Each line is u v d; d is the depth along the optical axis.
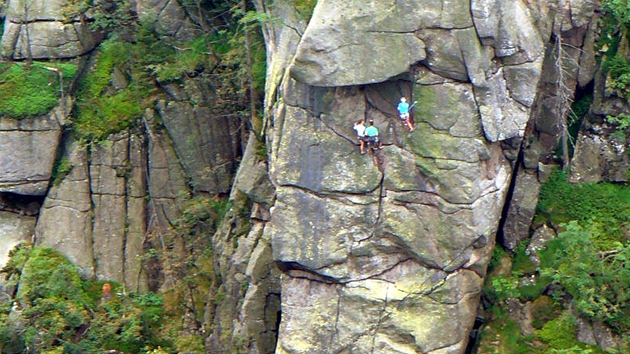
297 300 67.06
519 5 63.84
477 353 67.06
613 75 70.00
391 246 65.06
